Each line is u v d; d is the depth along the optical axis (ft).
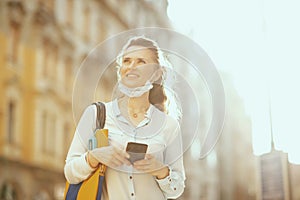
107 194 5.00
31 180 60.49
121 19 65.87
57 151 65.21
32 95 62.13
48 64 65.10
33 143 61.62
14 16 60.18
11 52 60.08
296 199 26.07
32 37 62.59
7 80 58.90
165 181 4.97
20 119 60.59
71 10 68.49
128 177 4.93
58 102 65.26
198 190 91.50
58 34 65.62
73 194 4.93
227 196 97.76
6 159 57.47
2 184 56.24
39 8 63.10
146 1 50.49
